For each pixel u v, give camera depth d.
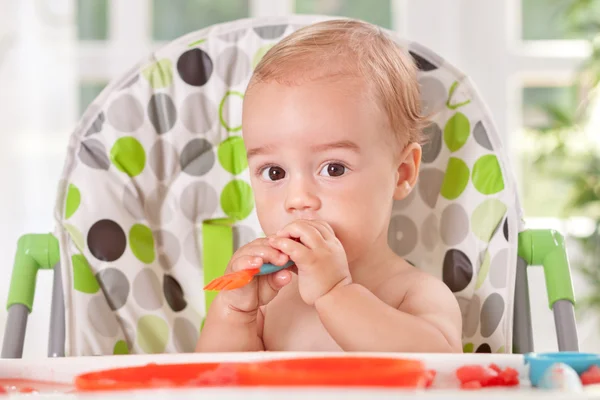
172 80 1.11
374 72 0.99
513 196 1.05
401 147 1.03
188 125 1.11
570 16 2.60
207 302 1.08
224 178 1.12
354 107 0.95
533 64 2.64
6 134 2.57
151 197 1.09
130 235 1.06
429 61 1.11
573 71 2.62
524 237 1.03
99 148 1.07
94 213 1.04
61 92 2.63
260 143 0.95
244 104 0.99
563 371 0.56
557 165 2.54
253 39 1.13
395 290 1.00
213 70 1.12
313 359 0.58
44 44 2.62
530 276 2.61
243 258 0.86
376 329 0.85
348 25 1.06
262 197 0.96
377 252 1.03
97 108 1.08
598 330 2.58
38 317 2.56
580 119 2.52
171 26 2.65
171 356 0.65
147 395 0.45
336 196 0.93
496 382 0.62
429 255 1.09
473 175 1.08
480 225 1.06
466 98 1.10
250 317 0.95
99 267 1.03
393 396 0.43
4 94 2.57
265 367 0.57
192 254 1.10
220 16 2.64
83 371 0.65
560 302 0.98
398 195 1.05
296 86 0.95
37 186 2.61
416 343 0.85
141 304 1.04
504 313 1.00
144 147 1.09
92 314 1.00
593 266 2.46
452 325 0.94
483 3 2.65
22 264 1.01
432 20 2.66
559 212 2.60
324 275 0.86
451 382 0.63
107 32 2.65
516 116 2.65
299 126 0.93
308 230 0.87
